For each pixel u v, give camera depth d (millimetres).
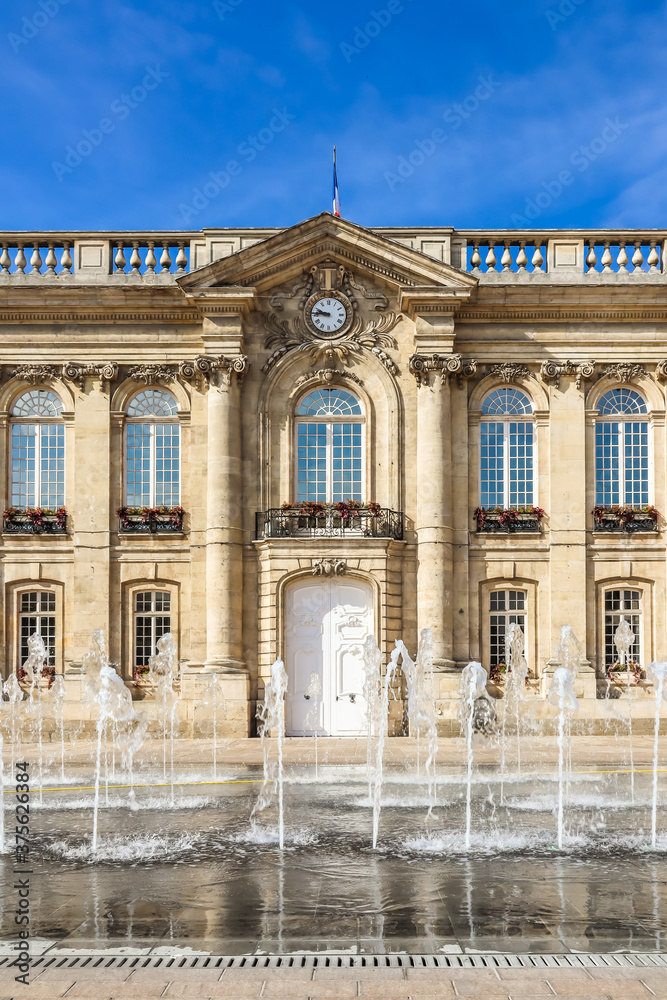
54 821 12586
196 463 27359
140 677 26781
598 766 18719
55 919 7590
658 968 6227
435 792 15164
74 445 27406
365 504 26750
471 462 27484
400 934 7078
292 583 26500
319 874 9234
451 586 26562
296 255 27250
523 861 9852
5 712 26422
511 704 26422
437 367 26766
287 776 17375
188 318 27547
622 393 27891
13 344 27469
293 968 6254
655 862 9805
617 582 27172
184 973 6152
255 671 26406
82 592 26875
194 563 27031
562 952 6609
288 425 27281
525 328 27578
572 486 27266
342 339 27438
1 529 27156
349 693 26266
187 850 10508
